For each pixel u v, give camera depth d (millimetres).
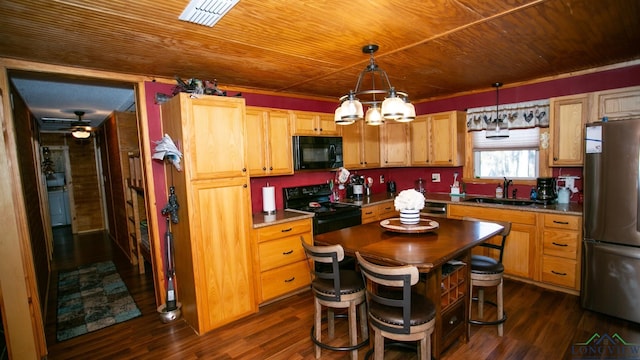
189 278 2756
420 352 1957
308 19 1957
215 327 2777
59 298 3576
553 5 1859
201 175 2654
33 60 2496
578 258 3100
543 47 2600
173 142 2709
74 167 7289
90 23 1887
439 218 3141
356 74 3283
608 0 1810
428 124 4516
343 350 2203
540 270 3355
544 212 3285
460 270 2400
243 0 1698
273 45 2385
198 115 2633
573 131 3299
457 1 1776
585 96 3195
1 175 2104
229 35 2166
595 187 2781
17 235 2168
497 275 2445
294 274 3365
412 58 2816
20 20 1810
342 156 4191
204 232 2689
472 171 4461
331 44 2398
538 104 3750
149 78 3068
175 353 2459
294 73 3193
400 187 5312
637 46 2629
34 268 2473
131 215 4684
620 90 2984
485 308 2961
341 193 4719
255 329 2770
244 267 2939
